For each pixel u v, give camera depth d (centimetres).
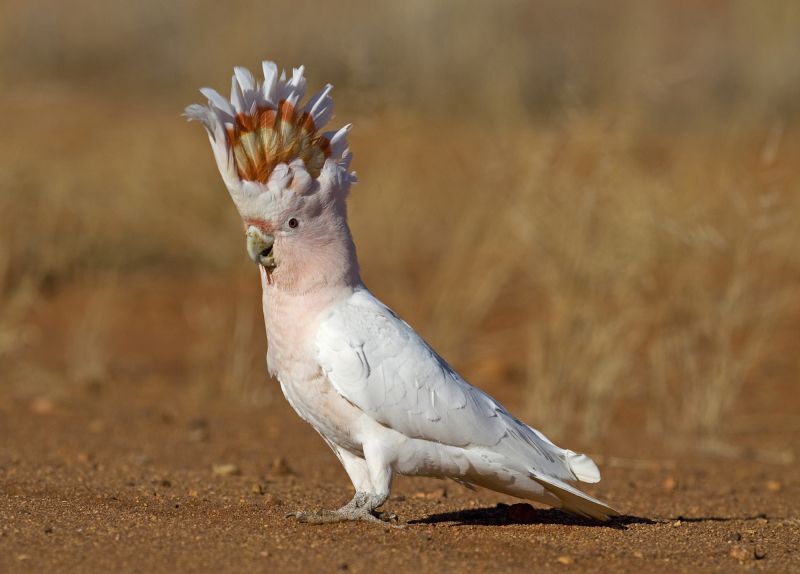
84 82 4841
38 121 3806
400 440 1012
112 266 2902
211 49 4441
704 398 1923
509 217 2275
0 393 2055
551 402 1950
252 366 2322
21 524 1012
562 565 938
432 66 3681
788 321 2442
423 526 1075
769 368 2250
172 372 2272
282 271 1008
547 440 1071
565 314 1983
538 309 2552
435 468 1030
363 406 996
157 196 2995
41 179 2892
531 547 998
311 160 1010
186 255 2989
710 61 4397
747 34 4647
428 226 2955
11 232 2752
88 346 2320
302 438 1794
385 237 2869
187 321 2611
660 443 1838
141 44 5041
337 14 3909
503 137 2667
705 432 1883
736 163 3053
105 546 949
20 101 4188
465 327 2422
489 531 1059
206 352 2400
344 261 1023
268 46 3969
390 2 3922
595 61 3966
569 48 4088
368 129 1944
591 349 1952
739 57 4419
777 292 2431
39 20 5056
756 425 1972
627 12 4584
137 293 2794
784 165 3272
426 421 1003
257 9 4053
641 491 1448
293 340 1015
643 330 2255
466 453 1019
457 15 4056
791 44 4475
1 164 2859
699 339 2231
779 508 1340
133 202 2975
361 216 2892
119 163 3070
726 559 988
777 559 998
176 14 5100
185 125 3756
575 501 1058
